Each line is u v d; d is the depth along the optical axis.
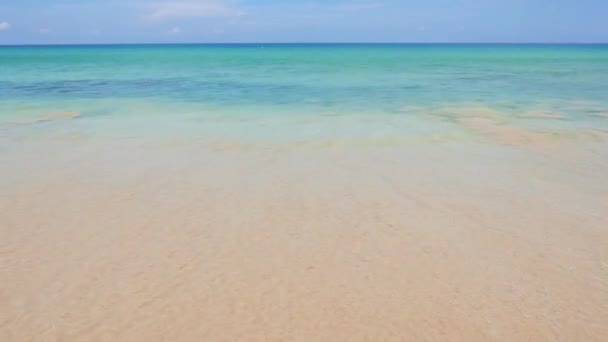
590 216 6.45
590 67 39.34
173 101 18.27
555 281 4.84
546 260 5.25
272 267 5.13
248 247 5.57
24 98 18.75
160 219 6.36
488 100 18.19
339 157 9.55
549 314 4.32
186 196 7.25
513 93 20.47
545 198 7.15
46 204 6.88
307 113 15.29
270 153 9.88
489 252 5.44
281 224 6.22
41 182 7.88
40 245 5.59
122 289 4.69
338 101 18.16
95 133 11.90
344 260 5.27
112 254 5.38
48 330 4.09
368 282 4.83
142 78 28.78
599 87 22.72
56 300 4.51
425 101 18.03
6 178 8.08
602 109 15.77
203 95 20.20
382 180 8.05
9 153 9.80
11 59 54.97
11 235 5.84
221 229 6.06
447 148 10.30
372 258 5.32
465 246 5.59
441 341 3.98
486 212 6.60
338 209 6.74
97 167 8.79
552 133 11.80
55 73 32.59
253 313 4.34
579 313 4.33
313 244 5.66
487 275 4.95
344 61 52.53
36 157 9.49
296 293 4.65
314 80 27.45
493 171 8.56
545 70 35.62
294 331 4.11
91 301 4.50
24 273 4.97
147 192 7.42
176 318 4.27
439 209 6.72
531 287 4.74
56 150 10.09
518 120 13.73
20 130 12.20
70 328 4.12
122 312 4.34
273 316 4.30
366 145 10.59
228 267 5.12
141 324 4.18
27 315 4.29
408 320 4.25
